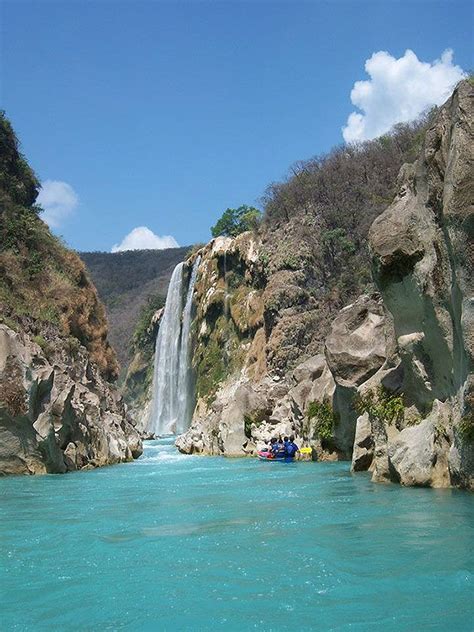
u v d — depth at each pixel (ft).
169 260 405.39
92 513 36.81
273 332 142.82
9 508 39.40
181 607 19.65
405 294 44.55
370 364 60.54
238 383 151.02
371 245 46.75
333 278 150.30
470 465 37.50
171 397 197.98
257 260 164.76
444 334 40.27
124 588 21.70
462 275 35.47
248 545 27.14
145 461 80.48
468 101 36.40
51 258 115.96
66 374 74.43
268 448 74.59
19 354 63.52
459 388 38.14
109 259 412.57
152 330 242.37
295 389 77.77
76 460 67.82
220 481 52.21
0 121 124.47
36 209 129.59
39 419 63.72
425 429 42.63
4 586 22.17
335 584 21.24
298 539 27.94
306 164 179.42
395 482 45.57
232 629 17.67
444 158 39.88
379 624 17.60
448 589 20.25
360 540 27.17
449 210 35.83
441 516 31.37
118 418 91.76
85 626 18.31
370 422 52.11
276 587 21.22
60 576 23.29
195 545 27.45
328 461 67.82
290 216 168.76
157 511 36.96
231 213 217.36
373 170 169.37
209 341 176.65
